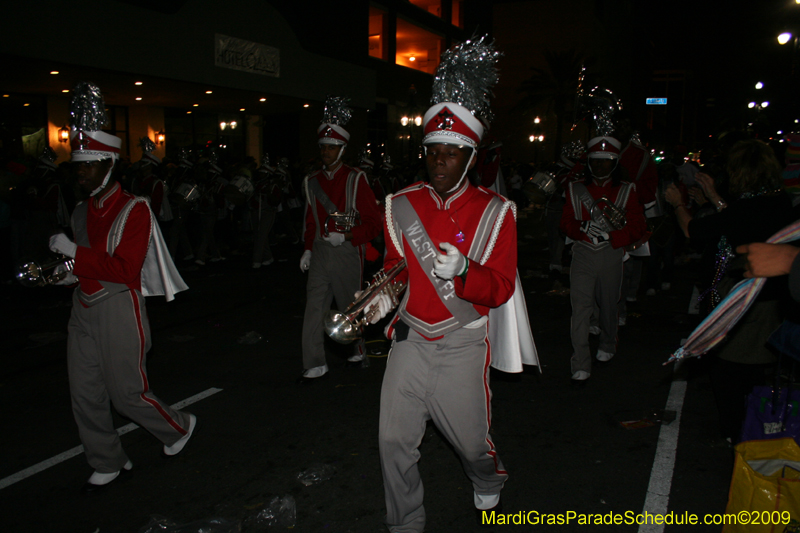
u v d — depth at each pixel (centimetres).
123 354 330
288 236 1638
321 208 503
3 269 1005
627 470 370
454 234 263
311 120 2370
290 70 1944
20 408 473
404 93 3102
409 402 266
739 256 316
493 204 267
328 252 502
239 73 1722
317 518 321
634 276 830
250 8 1748
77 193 791
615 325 541
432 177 260
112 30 1341
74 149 319
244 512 325
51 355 611
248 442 410
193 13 1551
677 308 803
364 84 2398
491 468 288
